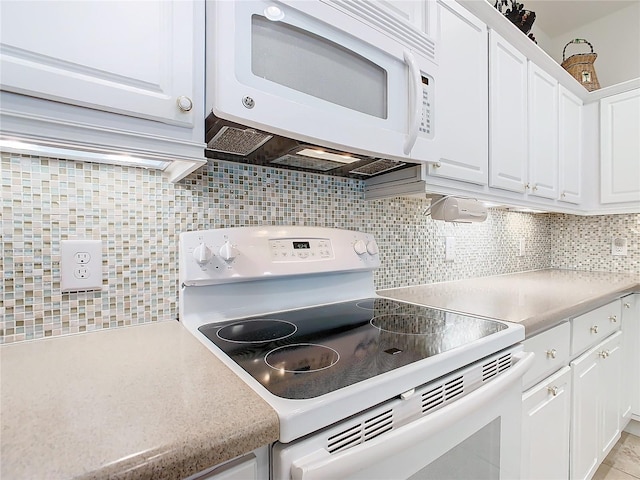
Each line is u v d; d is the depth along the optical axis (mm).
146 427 397
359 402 517
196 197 950
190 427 400
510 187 1489
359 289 1257
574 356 1306
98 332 796
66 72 515
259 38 692
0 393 486
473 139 1293
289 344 733
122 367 587
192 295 894
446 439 658
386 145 909
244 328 855
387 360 642
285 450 446
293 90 732
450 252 1729
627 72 2209
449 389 674
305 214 1184
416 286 1558
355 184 1326
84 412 431
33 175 728
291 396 490
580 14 2268
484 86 1349
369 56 871
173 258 907
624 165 1964
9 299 706
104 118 553
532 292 1429
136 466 342
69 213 767
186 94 623
